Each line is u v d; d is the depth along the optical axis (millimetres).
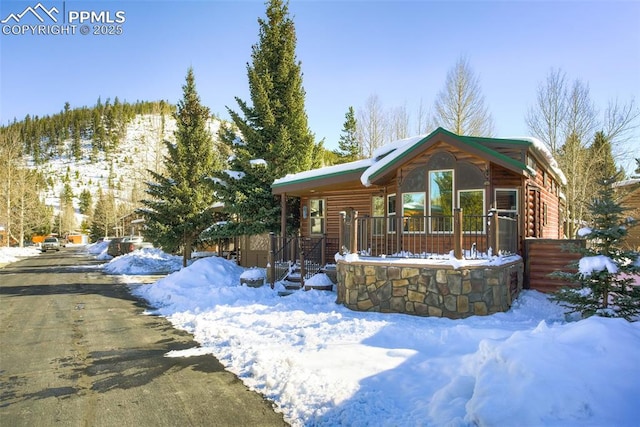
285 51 16875
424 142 10367
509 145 10859
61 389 5285
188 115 21453
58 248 44656
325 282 11398
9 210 39688
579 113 24031
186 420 4375
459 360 5441
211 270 15094
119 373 5871
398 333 7086
